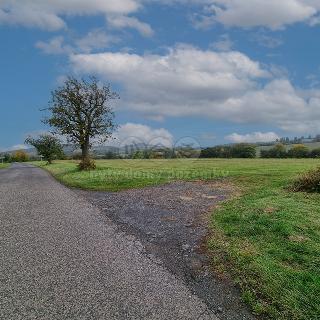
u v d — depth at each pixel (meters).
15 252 9.92
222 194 19.06
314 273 7.71
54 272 8.47
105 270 8.59
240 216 12.55
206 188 21.62
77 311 6.68
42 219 14.12
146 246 10.45
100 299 7.14
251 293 7.25
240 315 6.58
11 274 8.37
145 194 20.64
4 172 55.09
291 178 21.28
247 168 33.84
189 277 8.19
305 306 6.63
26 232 12.05
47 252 9.91
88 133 44.66
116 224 13.20
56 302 7.02
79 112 44.75
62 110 44.00
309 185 16.78
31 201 18.94
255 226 11.02
